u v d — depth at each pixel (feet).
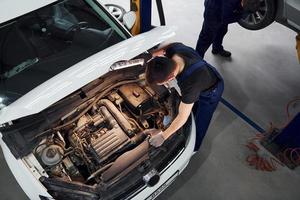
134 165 7.18
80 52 9.05
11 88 8.34
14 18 8.35
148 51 8.09
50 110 7.47
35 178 6.95
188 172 10.35
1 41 8.46
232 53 14.53
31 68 8.63
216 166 10.55
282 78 13.52
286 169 10.59
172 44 7.77
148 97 8.25
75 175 7.38
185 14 16.42
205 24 11.84
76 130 7.75
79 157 7.63
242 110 12.28
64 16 9.26
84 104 7.80
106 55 7.55
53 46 8.98
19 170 7.06
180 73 7.24
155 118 8.28
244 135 11.46
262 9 13.70
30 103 6.66
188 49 7.52
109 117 7.89
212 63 14.05
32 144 7.03
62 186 6.86
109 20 9.47
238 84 13.20
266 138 11.23
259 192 10.02
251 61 14.19
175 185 10.03
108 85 8.18
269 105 12.49
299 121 9.80
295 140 10.47
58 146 7.40
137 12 11.10
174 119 7.42
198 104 8.97
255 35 15.42
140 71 8.45
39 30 8.89
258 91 12.96
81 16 9.48
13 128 7.06
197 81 7.00
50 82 7.09
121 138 7.55
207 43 12.60
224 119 11.94
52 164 7.17
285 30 15.71
